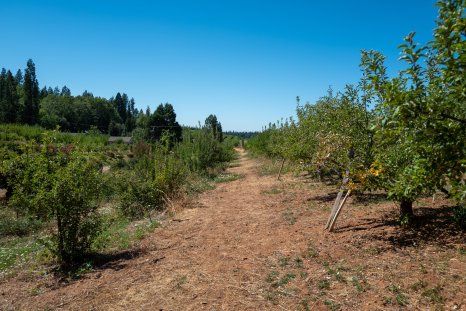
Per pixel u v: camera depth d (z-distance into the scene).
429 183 3.34
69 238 6.05
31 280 5.62
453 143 2.81
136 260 6.18
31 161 5.92
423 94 3.01
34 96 73.31
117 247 7.06
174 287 4.92
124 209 10.55
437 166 2.98
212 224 8.45
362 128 6.85
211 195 13.11
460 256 4.92
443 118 2.78
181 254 6.34
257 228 7.71
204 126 21.73
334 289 4.45
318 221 7.77
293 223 7.84
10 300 4.92
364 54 4.60
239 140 69.62
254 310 4.14
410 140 3.05
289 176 16.83
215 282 4.99
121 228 8.84
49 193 5.70
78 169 6.11
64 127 77.94
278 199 11.11
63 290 5.11
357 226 6.96
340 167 7.10
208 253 6.26
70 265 6.09
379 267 4.93
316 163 7.62
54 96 96.62
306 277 4.89
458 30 2.51
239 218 8.88
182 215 9.84
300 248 6.05
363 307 3.97
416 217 6.81
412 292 4.18
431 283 4.31
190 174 15.95
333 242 6.16
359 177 6.37
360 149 6.82
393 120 2.92
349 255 5.48
